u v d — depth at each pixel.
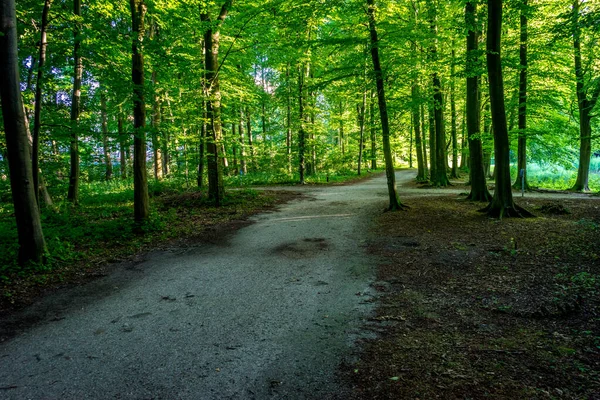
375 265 6.53
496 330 3.90
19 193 6.64
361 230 9.29
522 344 3.55
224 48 16.69
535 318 4.09
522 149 16.41
